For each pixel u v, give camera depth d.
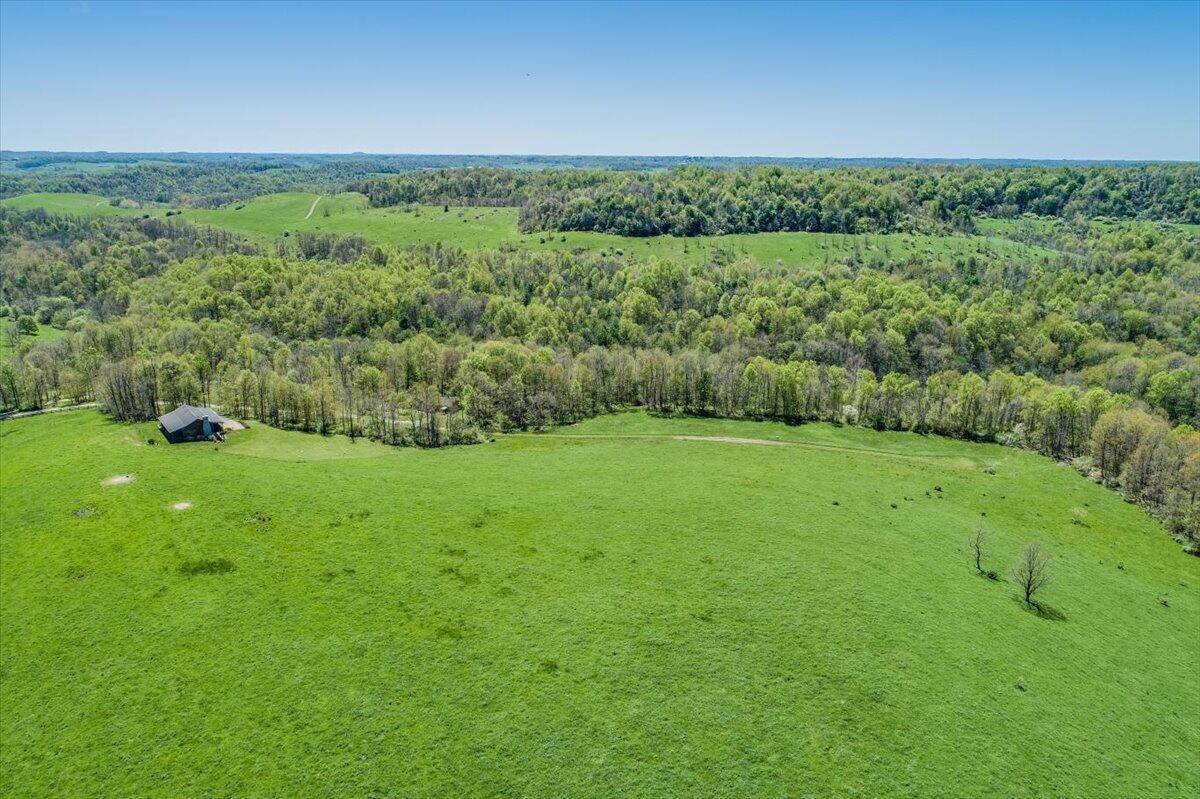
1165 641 70.56
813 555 77.81
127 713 51.31
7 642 58.06
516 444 130.25
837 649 61.09
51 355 157.88
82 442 106.25
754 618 64.94
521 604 65.75
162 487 84.94
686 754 49.56
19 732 49.59
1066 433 130.75
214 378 154.75
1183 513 99.69
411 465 106.00
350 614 63.06
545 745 49.88
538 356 159.12
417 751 49.03
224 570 68.62
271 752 48.56
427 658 57.88
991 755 51.03
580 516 85.44
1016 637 66.50
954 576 77.31
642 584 69.94
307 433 125.69
